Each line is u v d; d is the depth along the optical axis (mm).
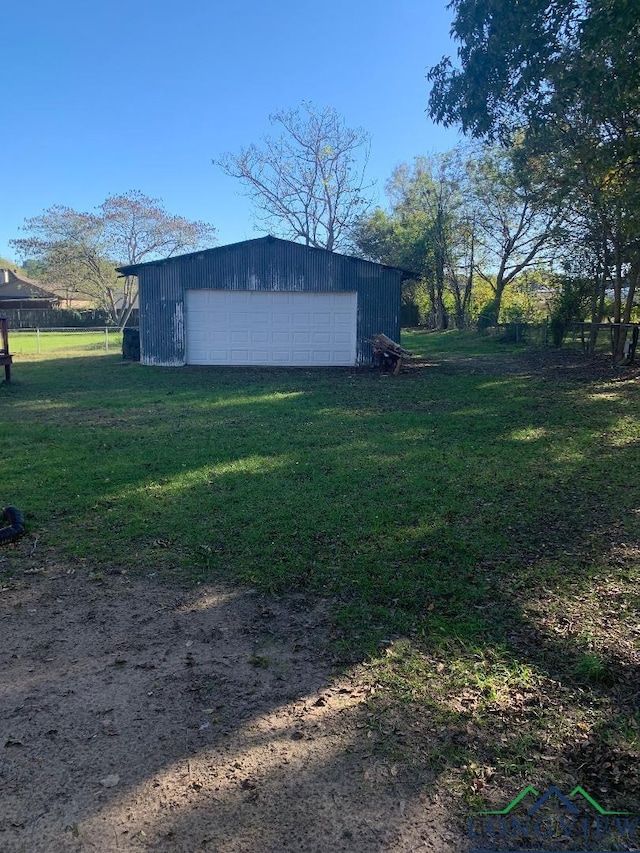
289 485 5629
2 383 13266
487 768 2232
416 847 1904
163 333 17281
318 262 16953
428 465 6324
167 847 1901
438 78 9070
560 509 4957
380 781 2174
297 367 16969
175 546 4266
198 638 3152
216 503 5117
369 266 16969
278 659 2953
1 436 7820
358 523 4637
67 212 37469
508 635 3117
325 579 3738
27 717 2547
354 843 1917
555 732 2418
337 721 2500
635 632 3133
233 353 17406
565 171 15266
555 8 7746
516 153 16953
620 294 16859
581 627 3180
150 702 2643
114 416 9352
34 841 1924
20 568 3979
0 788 2152
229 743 2379
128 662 2947
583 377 13883
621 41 7590
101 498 5293
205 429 8305
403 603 3438
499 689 2684
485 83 8516
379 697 2645
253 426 8508
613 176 12914
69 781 2186
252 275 17031
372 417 9164
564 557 4027
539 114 9141
